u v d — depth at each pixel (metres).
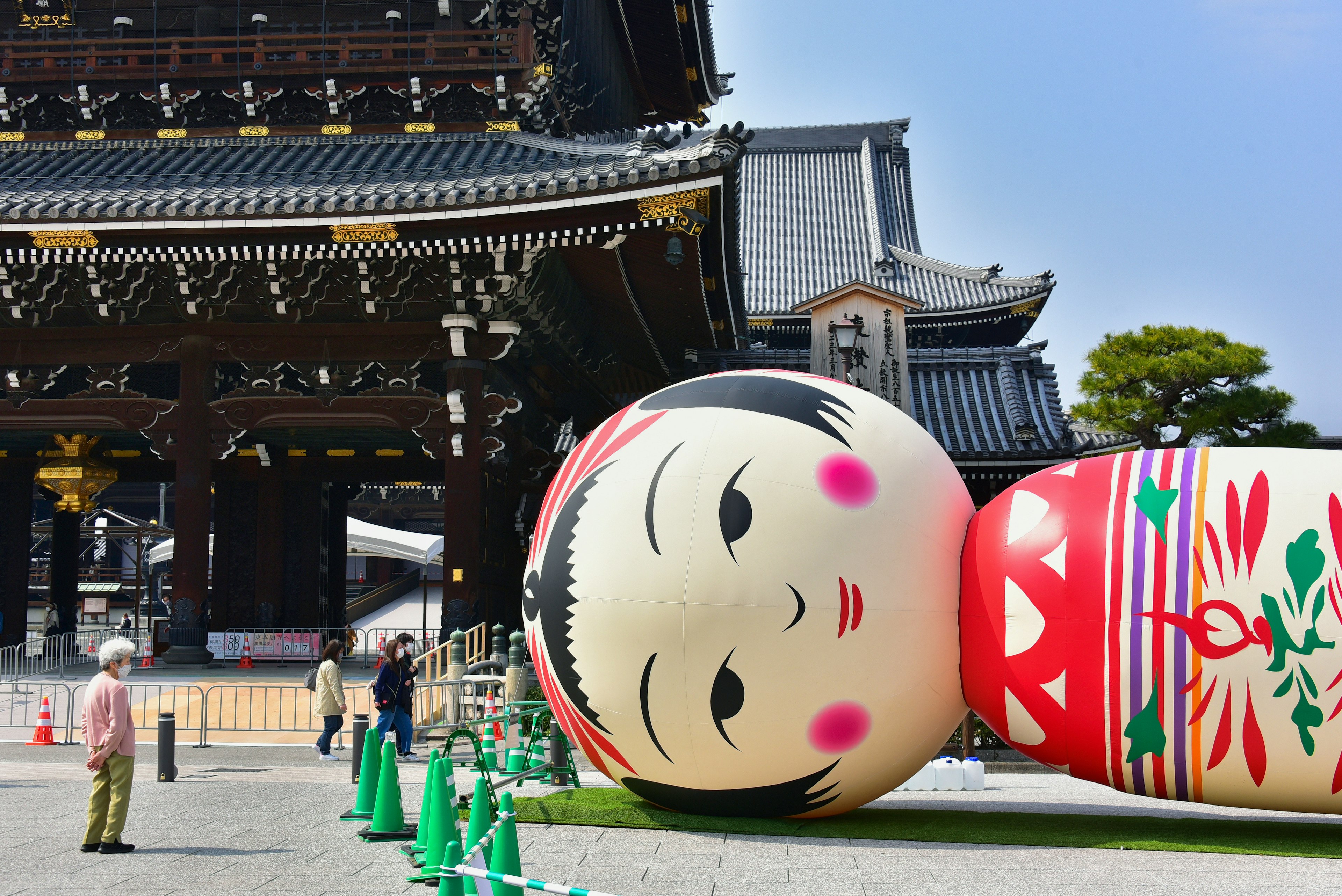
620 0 35.22
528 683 19.64
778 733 9.34
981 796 13.02
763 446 9.59
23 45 27.05
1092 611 9.05
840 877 8.30
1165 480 9.20
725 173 21.39
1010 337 53.81
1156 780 9.01
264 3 28.55
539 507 30.25
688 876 8.34
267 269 23.94
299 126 27.83
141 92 27.80
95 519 54.12
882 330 26.62
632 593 9.46
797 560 9.21
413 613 53.84
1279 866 8.70
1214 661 8.70
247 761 16.34
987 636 9.49
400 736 15.94
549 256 24.42
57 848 9.92
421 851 9.35
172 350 25.75
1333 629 8.53
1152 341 27.47
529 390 29.34
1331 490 8.83
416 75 26.97
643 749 9.73
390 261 24.11
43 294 25.11
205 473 25.45
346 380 25.58
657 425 10.11
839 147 66.25
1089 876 8.33
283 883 8.54
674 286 26.27
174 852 9.68
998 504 9.87
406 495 62.53
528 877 8.25
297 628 32.00
